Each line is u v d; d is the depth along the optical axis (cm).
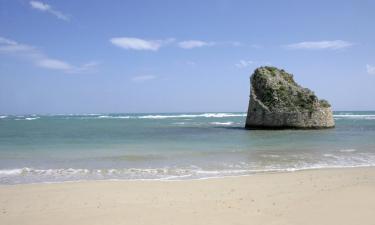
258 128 5578
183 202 1221
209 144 3309
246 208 1139
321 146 3091
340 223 980
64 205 1195
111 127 6556
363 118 11275
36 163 2147
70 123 8712
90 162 2180
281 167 2000
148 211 1116
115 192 1372
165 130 5559
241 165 2061
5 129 5984
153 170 1900
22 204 1209
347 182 1538
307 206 1155
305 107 5441
